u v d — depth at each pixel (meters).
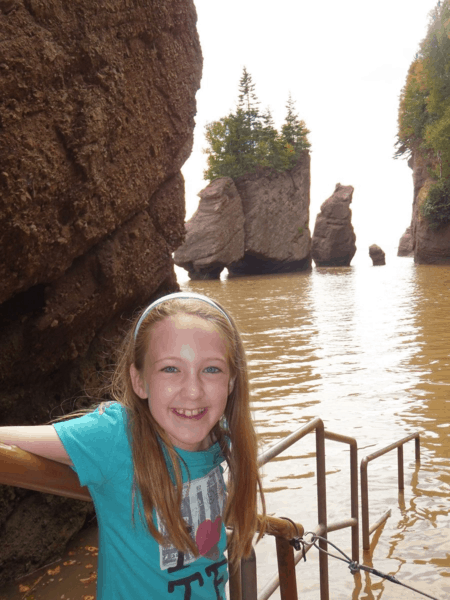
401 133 69.88
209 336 1.29
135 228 4.93
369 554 5.00
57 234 3.90
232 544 1.65
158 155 4.94
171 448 1.35
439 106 59.47
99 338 5.25
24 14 3.43
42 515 4.70
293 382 11.98
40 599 4.24
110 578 1.36
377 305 27.17
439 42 58.16
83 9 3.80
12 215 3.50
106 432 1.28
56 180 3.76
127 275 4.92
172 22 4.83
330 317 23.83
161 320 1.31
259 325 22.31
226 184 61.94
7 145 3.39
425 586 4.47
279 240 66.31
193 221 61.56
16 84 3.39
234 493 1.51
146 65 4.56
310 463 7.23
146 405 1.36
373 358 14.34
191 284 53.69
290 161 69.50
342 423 8.98
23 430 1.22
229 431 1.51
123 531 1.33
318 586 4.50
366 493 5.04
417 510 5.84
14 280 3.78
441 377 11.76
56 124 3.70
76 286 4.45
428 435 8.19
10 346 4.21
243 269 69.00
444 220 56.88
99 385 5.29
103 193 4.18
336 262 74.06
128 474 1.29
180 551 1.36
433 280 40.19
